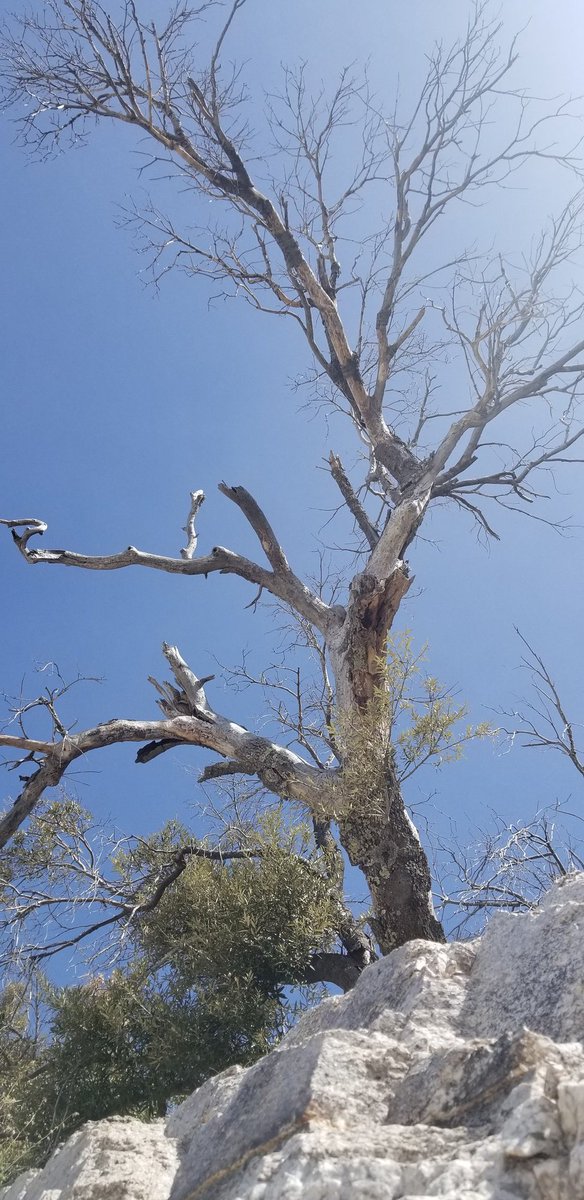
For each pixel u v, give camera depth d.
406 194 13.95
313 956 10.02
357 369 13.87
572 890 3.40
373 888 9.67
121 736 10.88
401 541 11.27
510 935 3.19
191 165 13.88
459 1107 2.07
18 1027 9.95
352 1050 2.42
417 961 3.30
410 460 13.13
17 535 12.41
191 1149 2.65
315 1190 1.81
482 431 12.55
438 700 9.10
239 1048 8.40
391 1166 1.83
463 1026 2.85
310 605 12.38
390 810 9.67
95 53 13.34
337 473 14.82
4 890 11.23
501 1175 1.68
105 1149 3.14
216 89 13.61
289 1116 2.24
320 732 13.06
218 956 9.14
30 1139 7.23
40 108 13.42
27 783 10.66
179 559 12.90
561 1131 1.72
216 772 11.31
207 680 12.20
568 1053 2.08
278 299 14.63
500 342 12.03
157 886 10.69
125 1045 8.19
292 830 10.16
